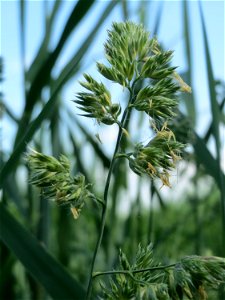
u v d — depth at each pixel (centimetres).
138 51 11
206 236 27
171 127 16
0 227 15
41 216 19
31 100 18
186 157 17
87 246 26
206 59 16
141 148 10
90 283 10
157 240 23
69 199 10
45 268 15
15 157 14
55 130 21
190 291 10
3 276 20
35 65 20
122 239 22
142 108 10
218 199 25
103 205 10
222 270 10
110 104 10
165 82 10
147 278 10
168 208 28
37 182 10
